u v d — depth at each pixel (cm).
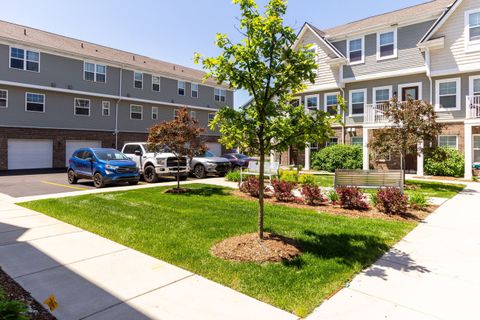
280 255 467
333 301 346
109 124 2720
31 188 1293
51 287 374
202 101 3469
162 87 3088
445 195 1066
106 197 1001
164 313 316
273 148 516
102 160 1341
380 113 1870
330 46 2183
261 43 468
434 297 356
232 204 884
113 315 312
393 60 1986
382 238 564
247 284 379
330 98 2278
